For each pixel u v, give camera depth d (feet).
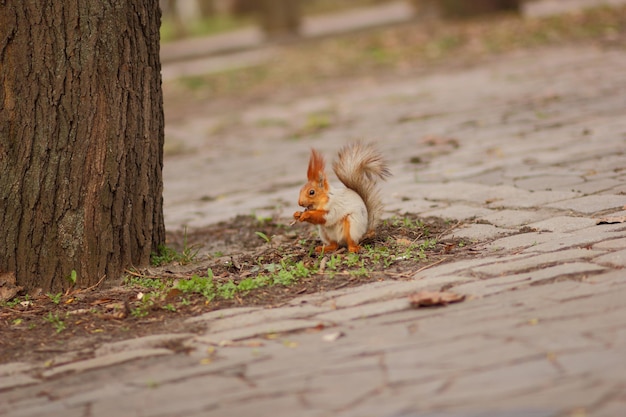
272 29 162.30
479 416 19.06
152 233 37.35
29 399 23.68
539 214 38.09
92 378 24.66
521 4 126.11
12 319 31.37
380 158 36.11
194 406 21.74
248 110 90.48
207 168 64.75
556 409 18.94
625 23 104.32
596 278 27.78
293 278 32.14
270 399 21.54
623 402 18.90
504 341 23.32
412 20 147.33
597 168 45.47
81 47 34.40
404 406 20.10
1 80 34.09
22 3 33.86
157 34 37.11
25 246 34.35
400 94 83.82
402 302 27.89
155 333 28.19
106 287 34.60
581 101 65.57
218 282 33.30
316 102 88.33
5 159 34.24
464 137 59.77
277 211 47.44
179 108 98.58
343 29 155.12
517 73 83.76
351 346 24.52
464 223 38.34
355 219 34.35
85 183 34.60
